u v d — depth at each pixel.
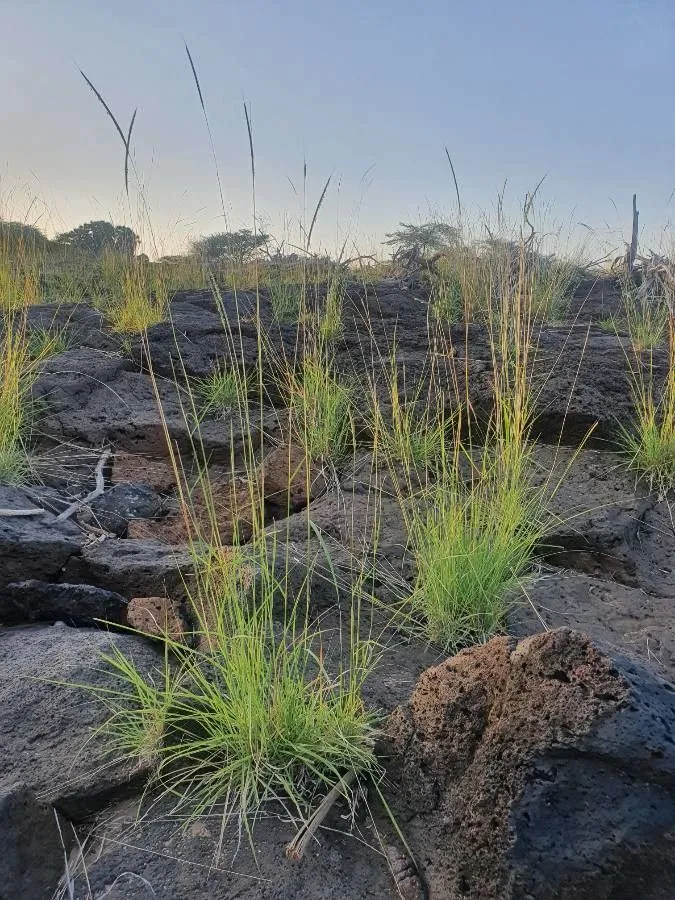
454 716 2.47
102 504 4.69
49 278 10.94
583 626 3.55
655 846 2.04
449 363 6.30
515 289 4.70
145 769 2.59
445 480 4.35
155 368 7.01
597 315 10.00
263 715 2.58
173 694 2.70
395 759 2.59
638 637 3.47
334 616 3.49
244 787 2.45
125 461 5.47
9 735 2.70
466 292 8.51
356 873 2.30
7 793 2.37
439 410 5.27
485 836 2.17
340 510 4.52
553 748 2.15
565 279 10.97
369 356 7.13
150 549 4.01
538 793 2.13
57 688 2.90
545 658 2.32
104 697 2.88
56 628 3.41
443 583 3.45
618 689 2.20
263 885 2.22
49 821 2.40
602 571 4.13
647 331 7.59
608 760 2.12
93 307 9.21
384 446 5.06
